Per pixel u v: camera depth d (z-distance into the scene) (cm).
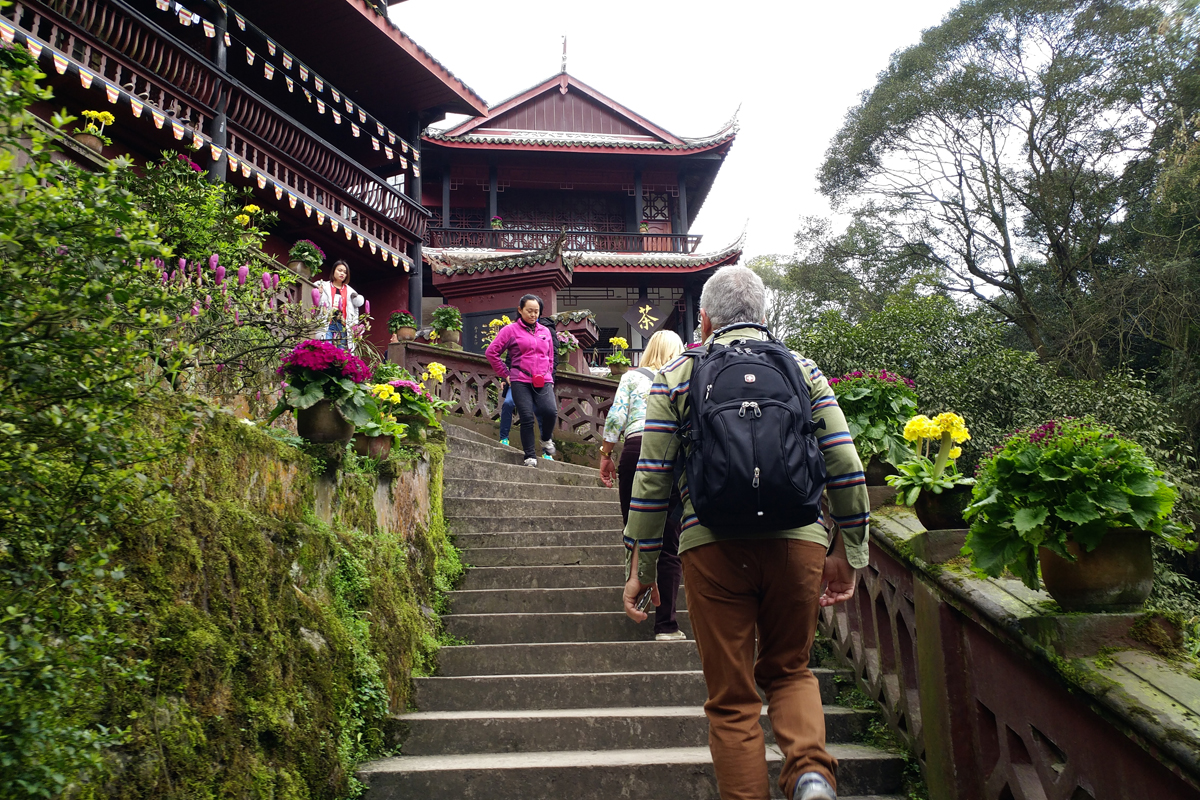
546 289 1441
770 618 217
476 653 406
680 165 2917
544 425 808
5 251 147
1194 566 1270
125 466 169
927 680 291
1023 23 2267
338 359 371
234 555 263
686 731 342
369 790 304
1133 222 2183
